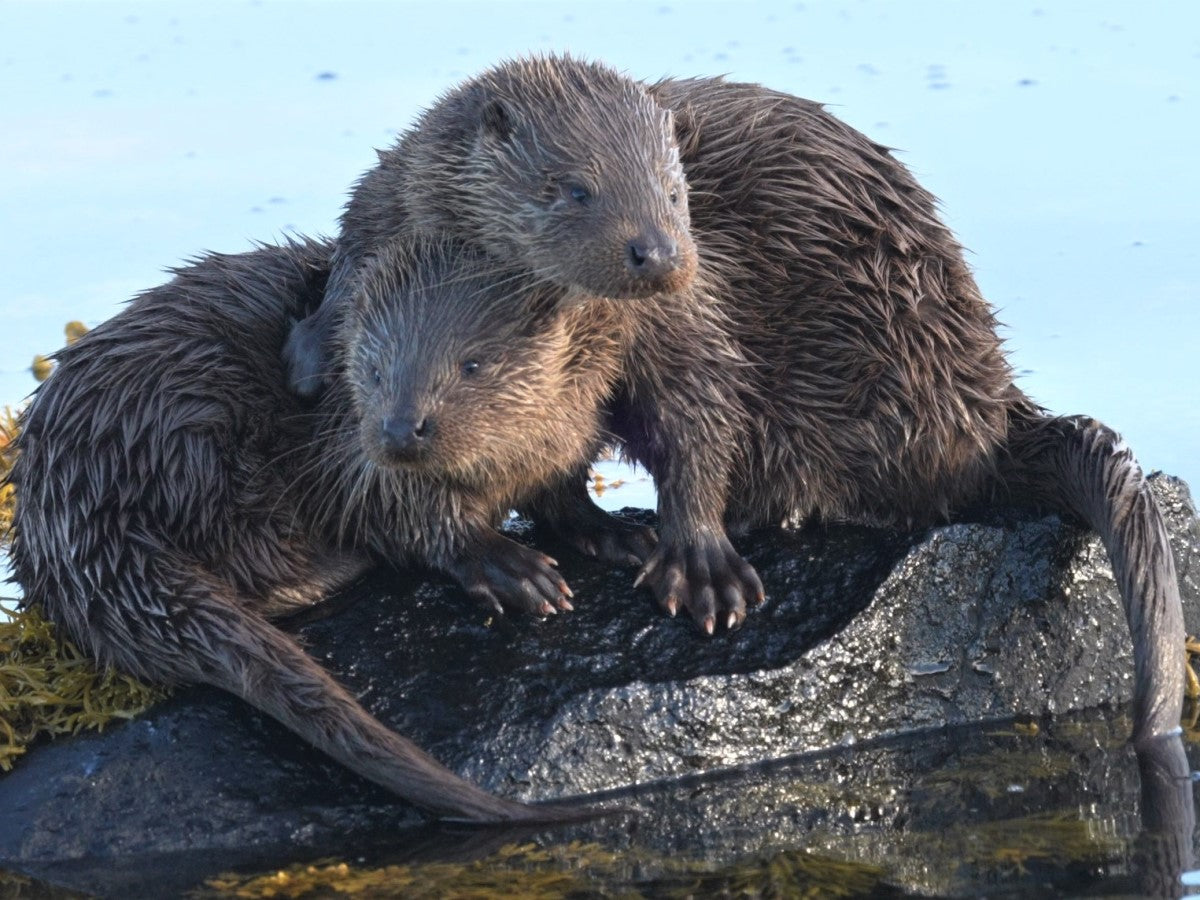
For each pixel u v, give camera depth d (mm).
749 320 16766
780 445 16828
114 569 15062
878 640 15906
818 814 14289
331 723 14203
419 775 14031
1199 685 16766
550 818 14172
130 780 14391
